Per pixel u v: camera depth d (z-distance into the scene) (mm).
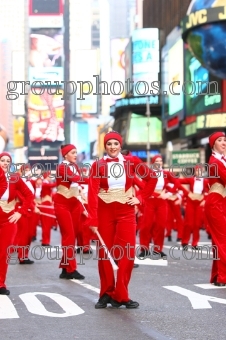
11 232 10477
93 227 8984
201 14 31031
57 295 10297
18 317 8656
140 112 65250
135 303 9203
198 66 45594
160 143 65062
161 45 59875
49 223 19828
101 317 8602
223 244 11062
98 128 82562
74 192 12461
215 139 11078
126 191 9070
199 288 10875
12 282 11938
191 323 8156
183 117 50500
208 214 11102
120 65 65188
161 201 15734
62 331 7816
